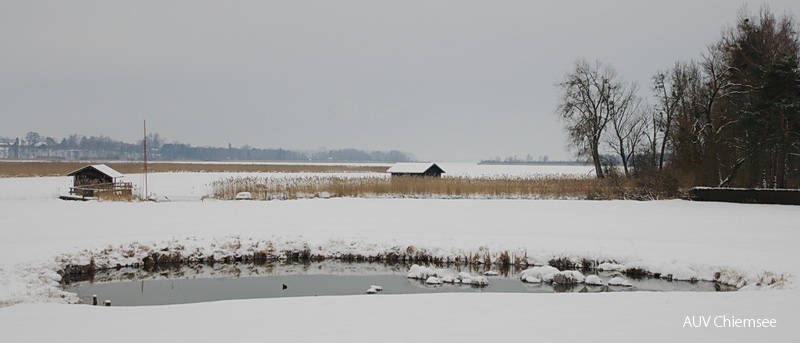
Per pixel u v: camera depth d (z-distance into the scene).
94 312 11.79
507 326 10.44
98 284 17.88
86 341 9.55
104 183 43.16
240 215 29.64
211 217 28.69
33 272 17.19
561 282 17.69
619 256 19.64
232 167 102.62
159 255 20.83
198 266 20.56
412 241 22.17
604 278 18.53
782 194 37.00
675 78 48.97
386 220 28.05
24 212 30.62
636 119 56.78
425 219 28.58
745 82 41.84
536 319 10.95
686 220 28.31
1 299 13.88
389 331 10.15
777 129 37.66
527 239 21.97
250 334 10.00
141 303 15.53
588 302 12.51
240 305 12.48
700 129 44.03
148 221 27.00
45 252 18.97
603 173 57.44
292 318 11.20
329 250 21.98
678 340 9.38
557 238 22.00
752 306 11.84
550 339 9.53
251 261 21.41
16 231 23.59
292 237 22.73
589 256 19.94
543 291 16.81
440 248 21.56
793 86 37.22
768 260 17.64
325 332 10.10
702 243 20.88
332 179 46.53
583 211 32.78
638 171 51.78
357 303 12.62
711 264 18.02
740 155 41.22
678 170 43.88
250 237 22.59
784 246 20.06
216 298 16.12
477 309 11.90
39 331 10.21
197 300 15.92
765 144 38.25
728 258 18.27
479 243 21.64
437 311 11.73
